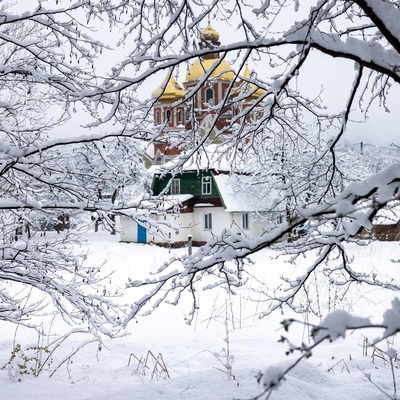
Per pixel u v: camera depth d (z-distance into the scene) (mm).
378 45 4297
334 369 7406
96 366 8023
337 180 6734
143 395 5336
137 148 6848
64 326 11930
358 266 19109
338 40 4441
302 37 4551
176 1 6035
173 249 33094
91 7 5945
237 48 4867
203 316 12352
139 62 5109
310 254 24328
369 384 6082
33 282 7160
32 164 6691
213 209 36219
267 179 32062
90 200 6797
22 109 8281
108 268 22797
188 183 37031
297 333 10391
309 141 7008
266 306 13164
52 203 6508
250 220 35250
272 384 1697
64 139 6000
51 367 7996
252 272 19391
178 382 6039
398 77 4145
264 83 5953
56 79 6352
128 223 36844
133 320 11891
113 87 5188
